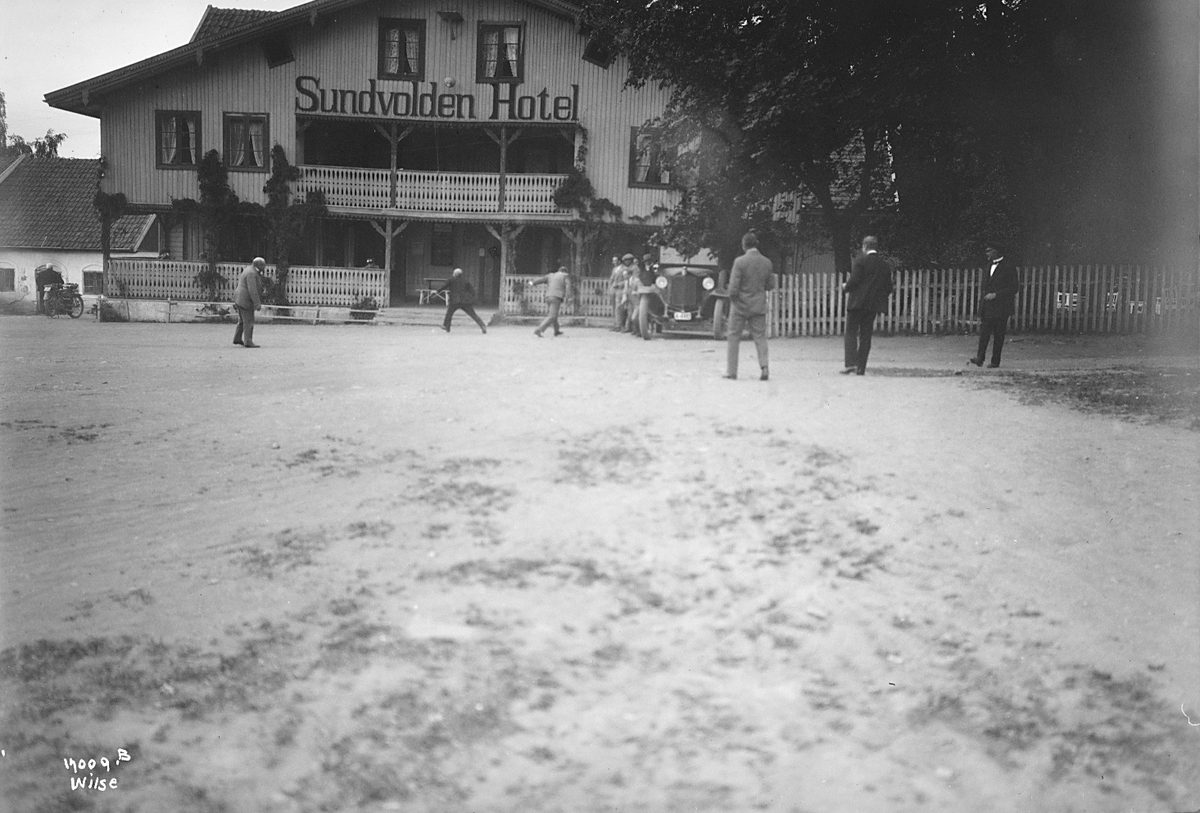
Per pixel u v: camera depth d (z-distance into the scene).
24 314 50.25
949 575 6.78
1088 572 6.82
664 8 26.38
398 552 7.15
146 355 21.73
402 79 38.19
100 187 38.66
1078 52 23.42
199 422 12.11
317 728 4.65
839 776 4.33
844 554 7.16
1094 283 26.05
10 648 5.47
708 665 5.41
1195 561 7.00
